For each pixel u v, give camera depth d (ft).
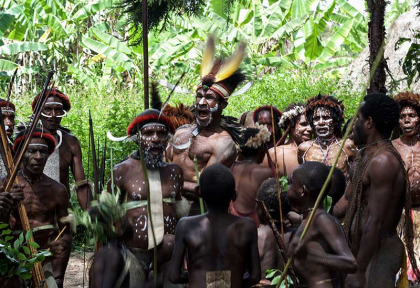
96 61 57.00
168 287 16.01
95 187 16.58
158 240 16.10
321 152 19.48
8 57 55.26
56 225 17.70
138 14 20.68
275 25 50.34
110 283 14.39
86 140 31.96
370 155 14.01
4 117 21.09
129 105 42.06
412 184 18.93
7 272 14.67
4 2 48.75
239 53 19.86
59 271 17.53
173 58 50.14
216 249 13.03
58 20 50.72
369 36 19.17
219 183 13.08
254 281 13.20
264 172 18.20
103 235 14.53
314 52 51.60
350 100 39.29
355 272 12.64
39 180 17.47
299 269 12.58
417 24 46.11
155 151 16.58
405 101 19.35
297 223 15.37
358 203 14.03
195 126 20.07
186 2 20.40
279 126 21.54
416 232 18.62
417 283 18.66
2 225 14.47
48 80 15.67
